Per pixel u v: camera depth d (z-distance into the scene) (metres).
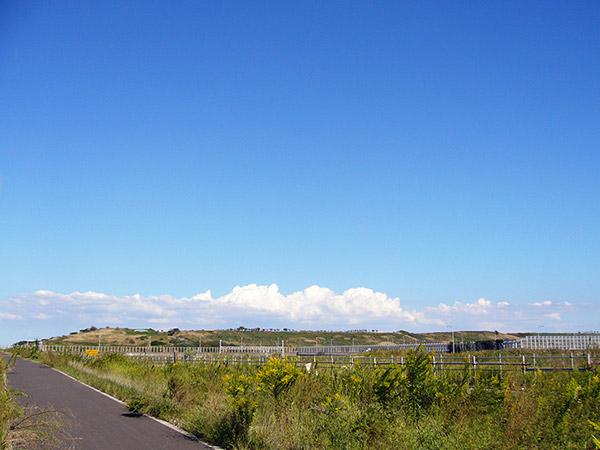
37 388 24.88
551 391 12.32
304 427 11.38
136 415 16.23
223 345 125.06
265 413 13.44
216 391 17.73
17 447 10.83
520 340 67.56
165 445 11.72
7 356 66.06
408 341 138.88
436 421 10.66
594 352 35.69
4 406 11.13
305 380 15.58
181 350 87.38
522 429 9.82
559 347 65.06
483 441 9.48
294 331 149.25
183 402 16.53
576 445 9.50
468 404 11.97
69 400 20.00
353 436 10.36
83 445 11.57
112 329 142.12
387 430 10.30
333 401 12.34
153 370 28.14
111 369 33.31
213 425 12.55
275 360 16.38
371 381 13.81
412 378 13.23
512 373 15.56
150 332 142.62
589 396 11.53
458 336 140.50
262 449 11.21
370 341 139.25
